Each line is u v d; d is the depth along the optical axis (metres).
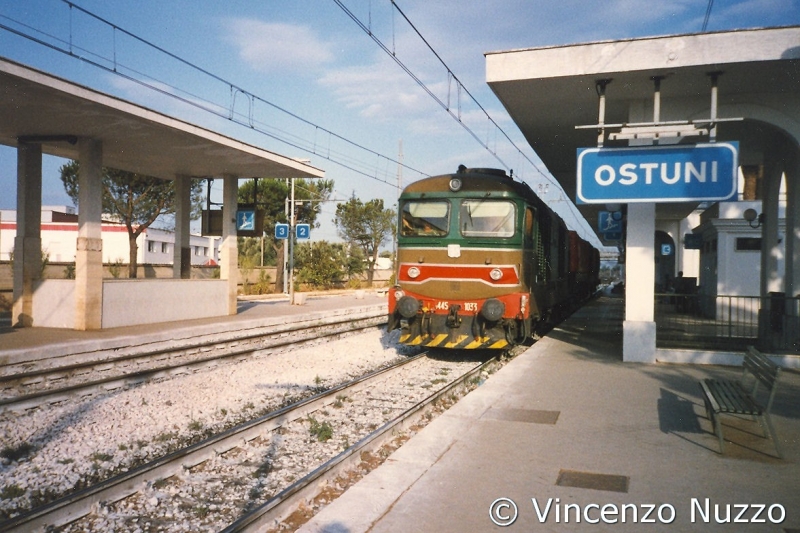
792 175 12.11
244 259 39.16
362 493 4.89
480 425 6.93
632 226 11.27
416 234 12.55
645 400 8.18
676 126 10.21
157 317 16.94
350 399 8.94
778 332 11.34
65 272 24.20
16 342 12.24
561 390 8.78
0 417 7.63
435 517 4.46
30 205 14.93
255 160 17.38
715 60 9.62
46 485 5.50
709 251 22.69
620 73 10.12
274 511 4.68
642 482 5.20
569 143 15.34
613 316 22.22
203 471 5.90
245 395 9.18
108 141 14.99
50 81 10.53
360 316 23.05
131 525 4.73
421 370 11.65
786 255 12.36
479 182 12.24
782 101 11.14
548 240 15.02
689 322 11.88
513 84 10.77
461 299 12.13
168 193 29.31
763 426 6.54
